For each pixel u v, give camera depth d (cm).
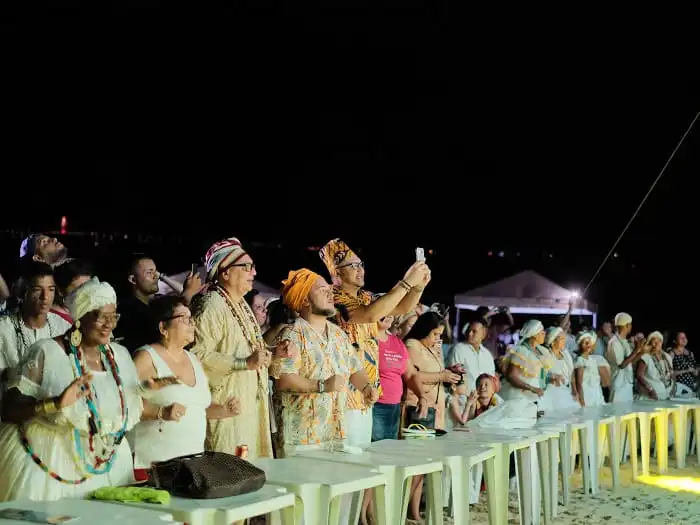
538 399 791
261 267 1570
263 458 409
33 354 322
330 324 462
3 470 316
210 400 382
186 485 315
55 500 301
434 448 484
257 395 423
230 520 298
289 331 439
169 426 362
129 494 305
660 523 643
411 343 617
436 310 847
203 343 411
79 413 318
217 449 403
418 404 603
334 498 373
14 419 317
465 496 462
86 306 329
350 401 477
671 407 908
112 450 330
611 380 1046
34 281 391
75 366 325
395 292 485
